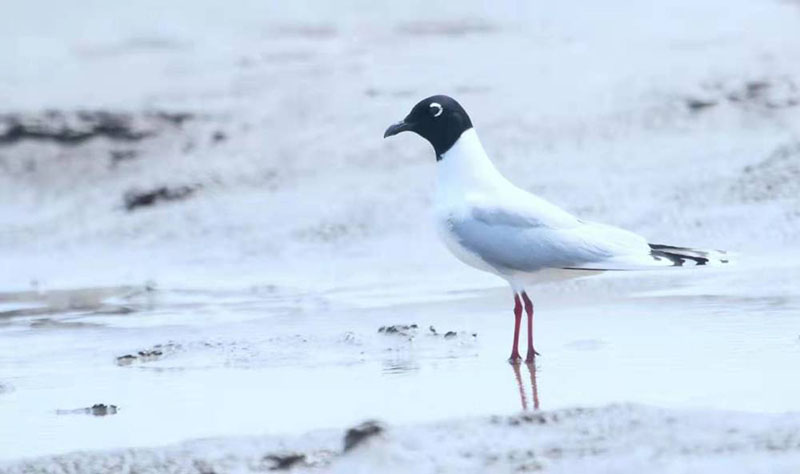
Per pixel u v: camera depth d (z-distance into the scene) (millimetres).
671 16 32750
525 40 30344
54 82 30328
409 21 34438
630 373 10195
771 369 10000
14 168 24375
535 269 11109
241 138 23938
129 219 20453
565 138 21406
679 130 21156
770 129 20766
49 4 42250
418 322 12914
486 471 7699
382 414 9391
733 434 8078
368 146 22281
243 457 8383
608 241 11117
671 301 13047
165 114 25609
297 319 13523
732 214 16719
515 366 10773
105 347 12703
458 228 11391
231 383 10805
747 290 13336
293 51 31328
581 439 8188
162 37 35625
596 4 35562
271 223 18891
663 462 7598
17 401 10539
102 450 8711
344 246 17547
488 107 23406
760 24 30641
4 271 18047
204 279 16547
